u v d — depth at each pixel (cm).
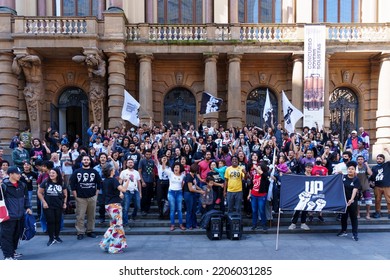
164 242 927
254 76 2058
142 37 1864
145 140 1323
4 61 1794
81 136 2036
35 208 1202
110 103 1819
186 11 2175
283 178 950
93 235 995
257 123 2102
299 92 1889
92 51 1758
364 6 2144
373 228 1052
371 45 1861
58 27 1767
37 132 1862
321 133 1600
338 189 941
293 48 1872
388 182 1116
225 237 980
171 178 1039
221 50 1866
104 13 1809
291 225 1040
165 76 2052
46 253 834
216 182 1069
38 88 1872
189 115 2098
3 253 766
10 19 1788
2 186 760
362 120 2062
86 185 973
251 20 2172
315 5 2105
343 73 2059
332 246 884
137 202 1070
